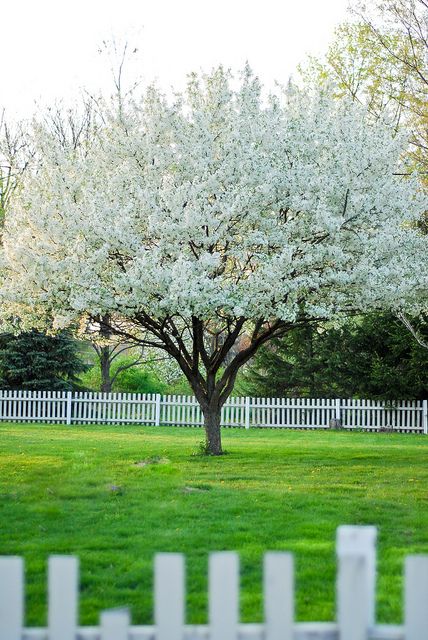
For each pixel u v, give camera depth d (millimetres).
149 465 13992
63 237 15219
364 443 21734
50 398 28828
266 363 32812
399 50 24062
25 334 30500
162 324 16078
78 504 9914
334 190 14672
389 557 7195
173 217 14555
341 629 2590
